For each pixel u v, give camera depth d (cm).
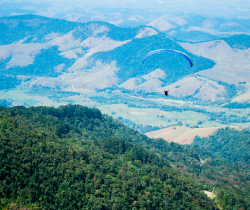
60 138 18300
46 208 11956
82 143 18825
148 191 14538
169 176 16538
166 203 14250
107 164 15950
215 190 17262
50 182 12900
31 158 13488
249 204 16188
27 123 18588
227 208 15675
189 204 14700
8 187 11988
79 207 12631
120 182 14550
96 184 13875
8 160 12812
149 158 19188
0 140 13612
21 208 11450
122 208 13225
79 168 14425
